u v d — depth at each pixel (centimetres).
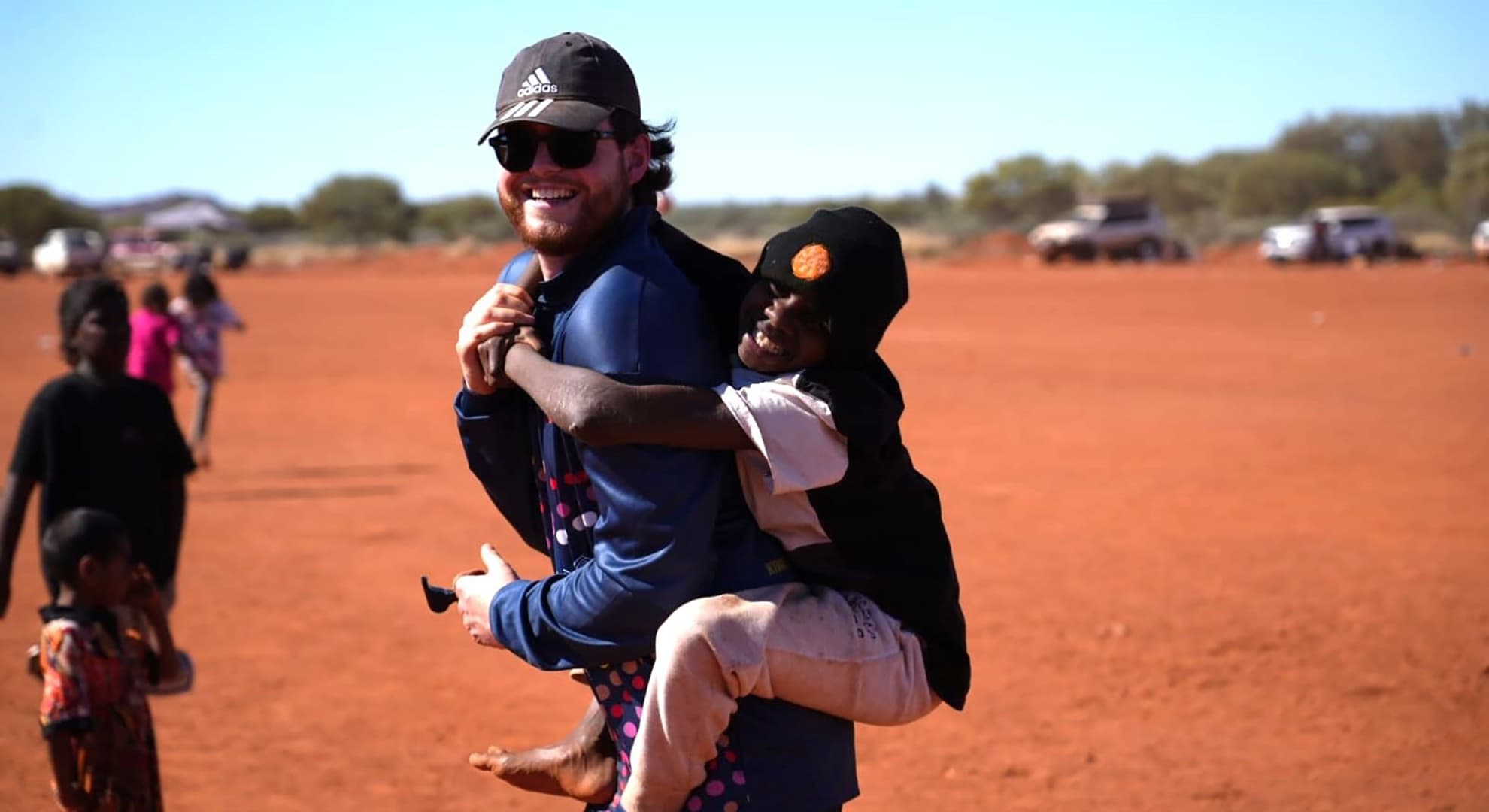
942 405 1909
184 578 1009
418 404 1973
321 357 2644
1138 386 2102
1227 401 1927
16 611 921
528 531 340
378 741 697
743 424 284
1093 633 866
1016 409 1869
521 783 346
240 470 1449
